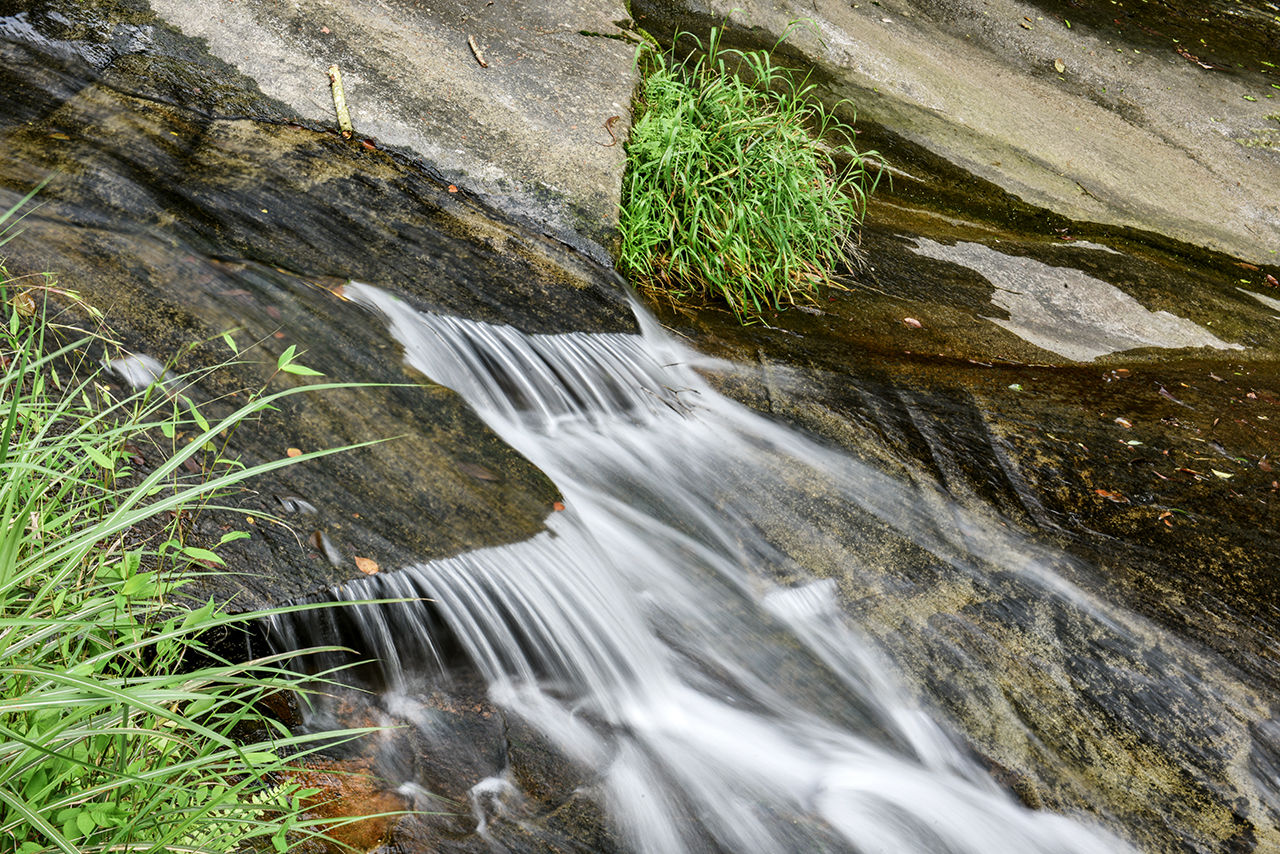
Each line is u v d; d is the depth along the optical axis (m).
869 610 3.66
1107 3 9.89
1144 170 7.76
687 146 5.13
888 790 3.07
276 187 4.30
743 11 7.58
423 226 4.46
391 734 2.75
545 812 2.68
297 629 2.75
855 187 5.88
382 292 4.03
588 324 4.47
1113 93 8.58
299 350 3.55
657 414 4.31
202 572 2.65
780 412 4.52
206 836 1.83
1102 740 3.36
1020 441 4.64
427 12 5.73
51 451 2.04
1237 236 7.36
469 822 2.57
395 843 2.44
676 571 3.60
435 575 3.02
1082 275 6.40
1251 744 3.42
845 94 7.29
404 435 3.44
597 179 5.01
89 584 1.94
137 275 3.56
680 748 3.04
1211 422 5.17
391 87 5.05
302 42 5.07
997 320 5.71
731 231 4.93
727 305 5.12
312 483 3.09
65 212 3.71
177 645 2.11
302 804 2.41
